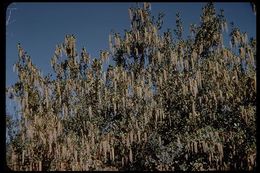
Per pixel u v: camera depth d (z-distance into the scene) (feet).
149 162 62.08
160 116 62.28
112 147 58.29
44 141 53.52
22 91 57.31
